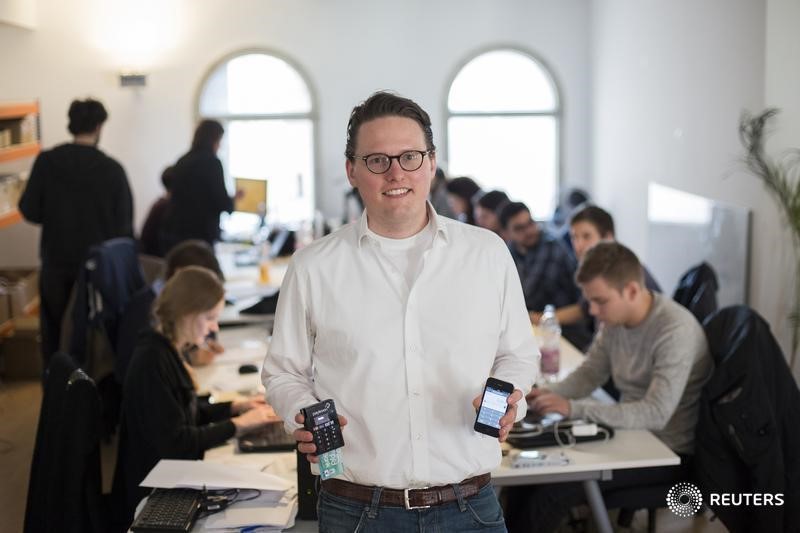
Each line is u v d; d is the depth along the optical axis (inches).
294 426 76.5
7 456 188.4
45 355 223.6
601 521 112.7
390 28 317.7
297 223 293.3
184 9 312.3
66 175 221.8
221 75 317.4
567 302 193.9
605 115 305.1
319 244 78.7
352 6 315.9
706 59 214.1
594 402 120.7
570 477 108.7
